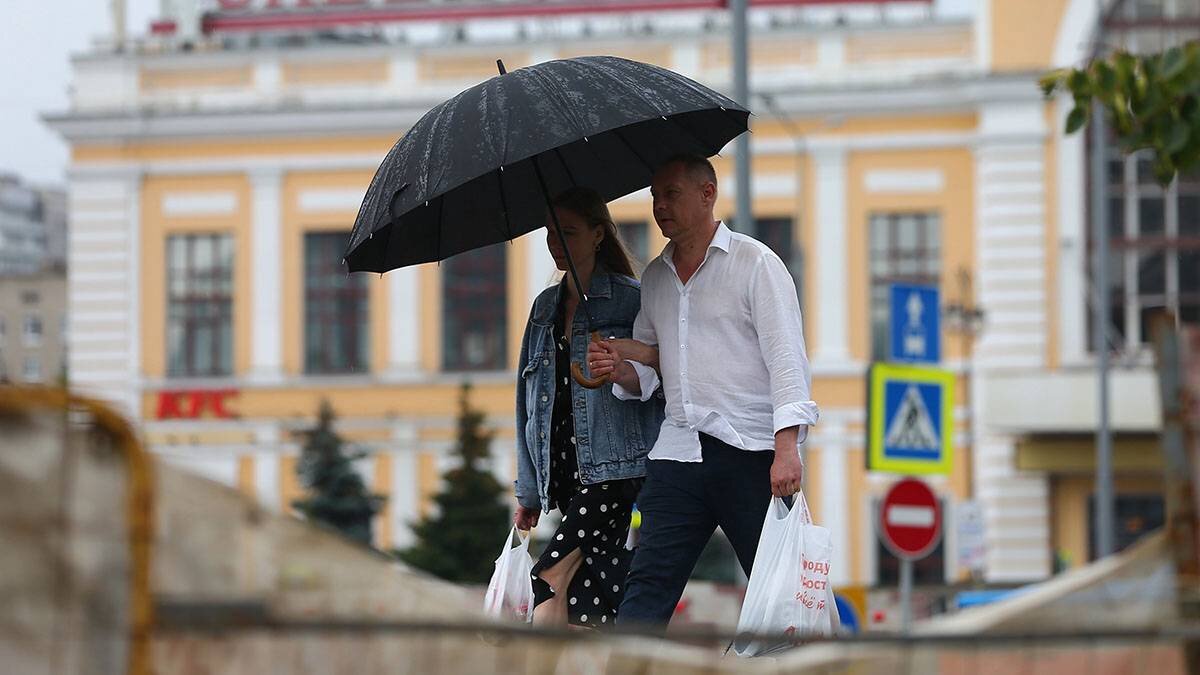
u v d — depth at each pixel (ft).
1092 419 265.75
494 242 45.47
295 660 17.89
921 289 148.87
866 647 19.57
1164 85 60.75
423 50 299.17
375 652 18.28
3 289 462.19
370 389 302.86
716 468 39.24
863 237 289.12
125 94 304.91
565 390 43.37
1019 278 282.97
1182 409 20.39
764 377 39.37
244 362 304.30
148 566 17.30
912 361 148.25
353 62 301.84
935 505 132.57
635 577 39.81
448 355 303.48
